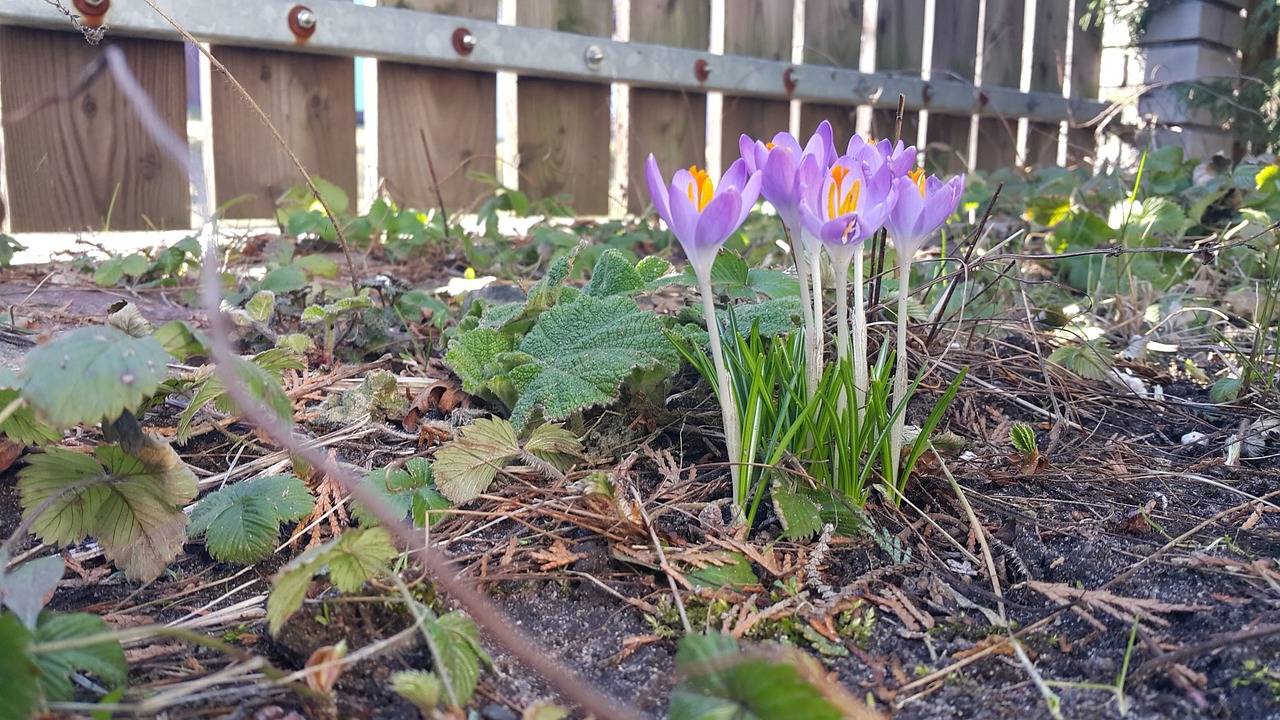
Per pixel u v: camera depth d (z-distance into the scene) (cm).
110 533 27
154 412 37
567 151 96
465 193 92
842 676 23
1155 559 28
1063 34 129
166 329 25
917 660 24
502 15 89
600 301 36
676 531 29
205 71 78
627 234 80
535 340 36
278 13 75
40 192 73
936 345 46
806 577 27
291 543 29
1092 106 130
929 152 116
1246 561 28
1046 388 45
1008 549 29
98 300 60
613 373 32
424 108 88
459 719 20
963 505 31
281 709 21
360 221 75
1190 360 52
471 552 28
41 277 66
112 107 75
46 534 27
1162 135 120
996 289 52
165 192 79
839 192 27
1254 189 73
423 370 44
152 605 26
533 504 30
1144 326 59
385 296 50
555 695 22
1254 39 120
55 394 22
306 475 32
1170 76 122
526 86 92
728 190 25
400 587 23
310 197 78
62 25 70
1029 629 25
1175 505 33
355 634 24
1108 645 24
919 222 28
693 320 40
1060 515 32
